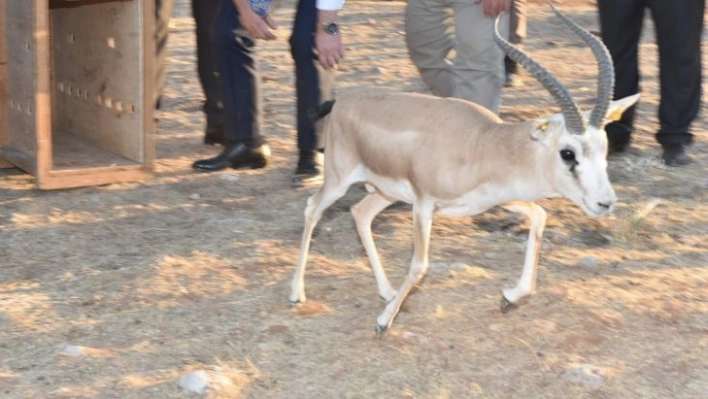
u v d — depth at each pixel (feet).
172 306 17.60
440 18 23.35
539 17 45.37
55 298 17.88
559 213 22.25
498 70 22.45
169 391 14.87
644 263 19.61
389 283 17.62
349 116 16.90
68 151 25.04
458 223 21.61
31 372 15.40
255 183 24.09
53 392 14.85
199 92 32.78
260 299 17.88
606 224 21.66
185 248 20.11
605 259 19.74
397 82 34.01
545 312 17.21
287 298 17.90
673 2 23.88
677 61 24.47
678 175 24.73
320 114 17.84
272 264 19.30
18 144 23.48
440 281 18.42
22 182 23.75
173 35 41.39
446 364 15.72
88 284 18.39
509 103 31.01
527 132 15.28
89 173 23.29
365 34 42.09
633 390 14.96
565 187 14.96
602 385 15.03
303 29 22.91
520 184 15.40
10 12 22.76
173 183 23.97
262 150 24.99
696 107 25.22
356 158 16.98
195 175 24.58
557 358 15.85
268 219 21.81
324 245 20.39
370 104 16.75
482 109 16.25
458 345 16.24
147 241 20.48
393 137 16.20
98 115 25.55
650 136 27.81
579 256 19.85
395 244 20.39
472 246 20.30
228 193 23.41
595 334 16.51
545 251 20.07
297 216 21.99
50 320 17.07
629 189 23.73
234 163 24.91
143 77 23.62
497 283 18.39
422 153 15.88
